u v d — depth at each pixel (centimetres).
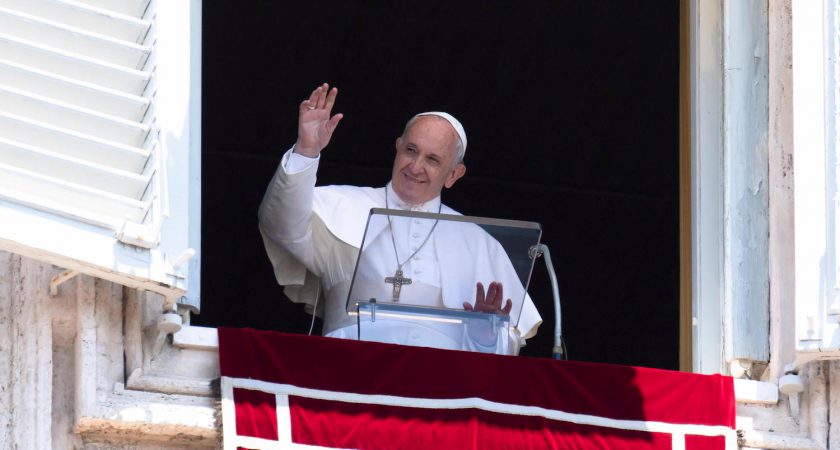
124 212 1922
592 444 2061
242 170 3375
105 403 1936
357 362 2022
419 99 3394
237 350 1997
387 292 2155
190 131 2097
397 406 2016
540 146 3422
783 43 2291
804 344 2095
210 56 3278
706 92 2342
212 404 1984
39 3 1973
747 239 2264
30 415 1906
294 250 2367
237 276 3388
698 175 2316
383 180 3459
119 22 1991
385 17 3244
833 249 2092
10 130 1916
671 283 3478
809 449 2145
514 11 3231
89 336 1950
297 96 3338
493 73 3344
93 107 1955
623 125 3381
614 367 2097
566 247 3494
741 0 2341
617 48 3275
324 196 2433
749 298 2242
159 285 1928
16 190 1888
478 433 2027
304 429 1980
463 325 2155
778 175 2255
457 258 2148
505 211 3512
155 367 1992
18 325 1936
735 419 2123
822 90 2150
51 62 1953
